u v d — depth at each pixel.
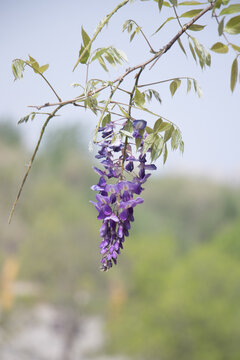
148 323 24.23
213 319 23.03
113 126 2.30
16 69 2.36
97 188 2.25
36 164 65.44
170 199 79.50
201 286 23.95
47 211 32.16
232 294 23.84
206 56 2.42
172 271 28.81
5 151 65.75
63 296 29.70
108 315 29.48
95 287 30.39
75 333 30.12
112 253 2.19
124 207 2.19
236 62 2.44
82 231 30.08
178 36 2.39
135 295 30.59
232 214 79.31
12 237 46.16
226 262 25.05
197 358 23.08
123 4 2.31
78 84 2.33
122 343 25.98
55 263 29.48
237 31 2.27
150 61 2.36
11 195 53.84
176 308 23.56
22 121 2.28
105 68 2.38
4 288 29.34
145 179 2.27
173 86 2.54
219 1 2.27
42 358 28.17
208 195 79.00
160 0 2.40
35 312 29.88
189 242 73.75
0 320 28.83
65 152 76.00
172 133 2.28
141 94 2.30
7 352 28.12
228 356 23.08
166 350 23.72
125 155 2.26
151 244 33.59
